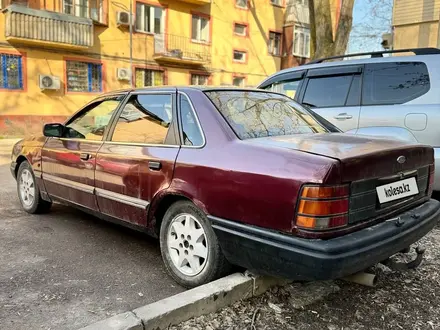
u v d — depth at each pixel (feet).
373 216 8.18
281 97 12.26
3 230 14.14
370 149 8.26
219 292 8.60
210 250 9.09
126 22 58.34
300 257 7.28
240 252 8.38
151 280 10.32
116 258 11.75
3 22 48.62
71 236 13.60
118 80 59.57
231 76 74.28
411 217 8.95
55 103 54.13
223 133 9.27
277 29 80.89
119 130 11.89
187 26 66.54
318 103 17.03
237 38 74.23
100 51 57.26
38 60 52.08
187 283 9.69
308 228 7.25
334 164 7.28
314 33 37.04
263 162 8.11
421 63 14.85
